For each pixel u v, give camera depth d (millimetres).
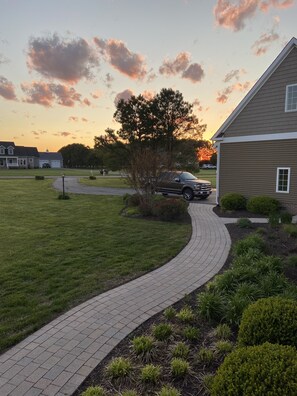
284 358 1929
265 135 12672
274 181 12539
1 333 3336
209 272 5453
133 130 27734
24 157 73062
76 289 4594
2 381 2582
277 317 2594
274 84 12227
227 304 3736
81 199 16422
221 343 3006
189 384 2545
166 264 5883
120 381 2586
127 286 4754
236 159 13781
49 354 2971
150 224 9773
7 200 15508
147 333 3389
